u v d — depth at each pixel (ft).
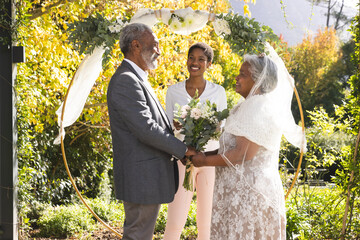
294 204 14.30
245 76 8.14
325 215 13.78
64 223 16.97
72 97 11.07
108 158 25.13
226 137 8.18
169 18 10.47
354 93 12.92
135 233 8.34
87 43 10.14
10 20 10.60
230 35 10.37
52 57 16.99
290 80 9.37
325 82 70.18
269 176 8.00
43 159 21.47
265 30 10.36
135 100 8.00
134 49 8.50
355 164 12.62
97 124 23.03
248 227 7.86
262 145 7.79
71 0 16.80
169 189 8.46
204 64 11.07
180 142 8.21
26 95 14.32
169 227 10.86
